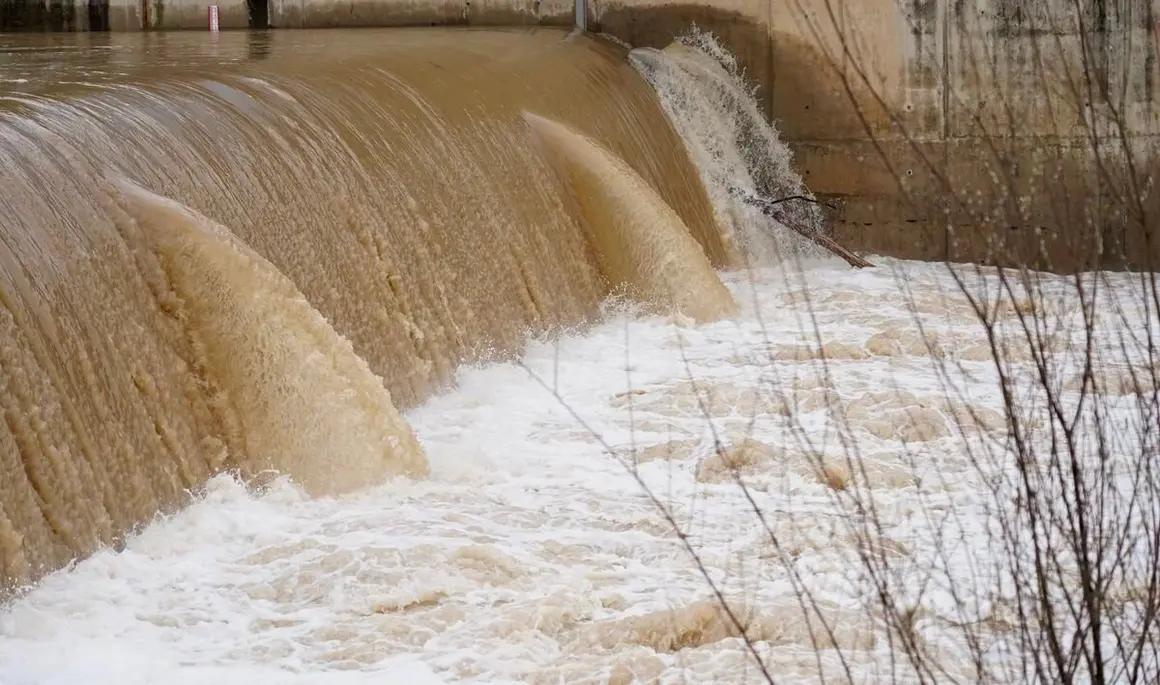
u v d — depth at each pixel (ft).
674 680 22.22
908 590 25.12
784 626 24.07
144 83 38.93
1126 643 20.38
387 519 29.58
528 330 48.67
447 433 37.35
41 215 29.01
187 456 30.45
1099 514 20.75
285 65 47.93
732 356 46.75
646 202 54.39
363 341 39.88
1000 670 21.29
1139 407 22.85
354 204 41.52
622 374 44.27
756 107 73.97
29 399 26.35
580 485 32.63
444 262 45.16
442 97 50.31
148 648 23.43
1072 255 23.99
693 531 29.48
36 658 22.75
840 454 34.37
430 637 24.06
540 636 24.21
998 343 40.45
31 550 25.35
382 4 78.23
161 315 31.60
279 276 32.81
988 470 32.58
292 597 25.70
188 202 34.73
